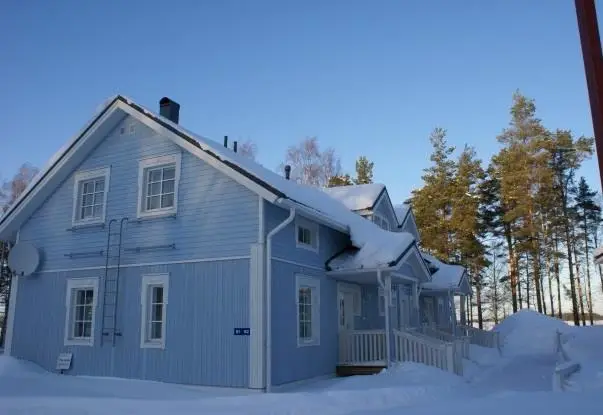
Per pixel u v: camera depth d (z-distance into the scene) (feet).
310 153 131.64
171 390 38.17
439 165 134.82
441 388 38.01
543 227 124.88
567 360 59.77
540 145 121.49
